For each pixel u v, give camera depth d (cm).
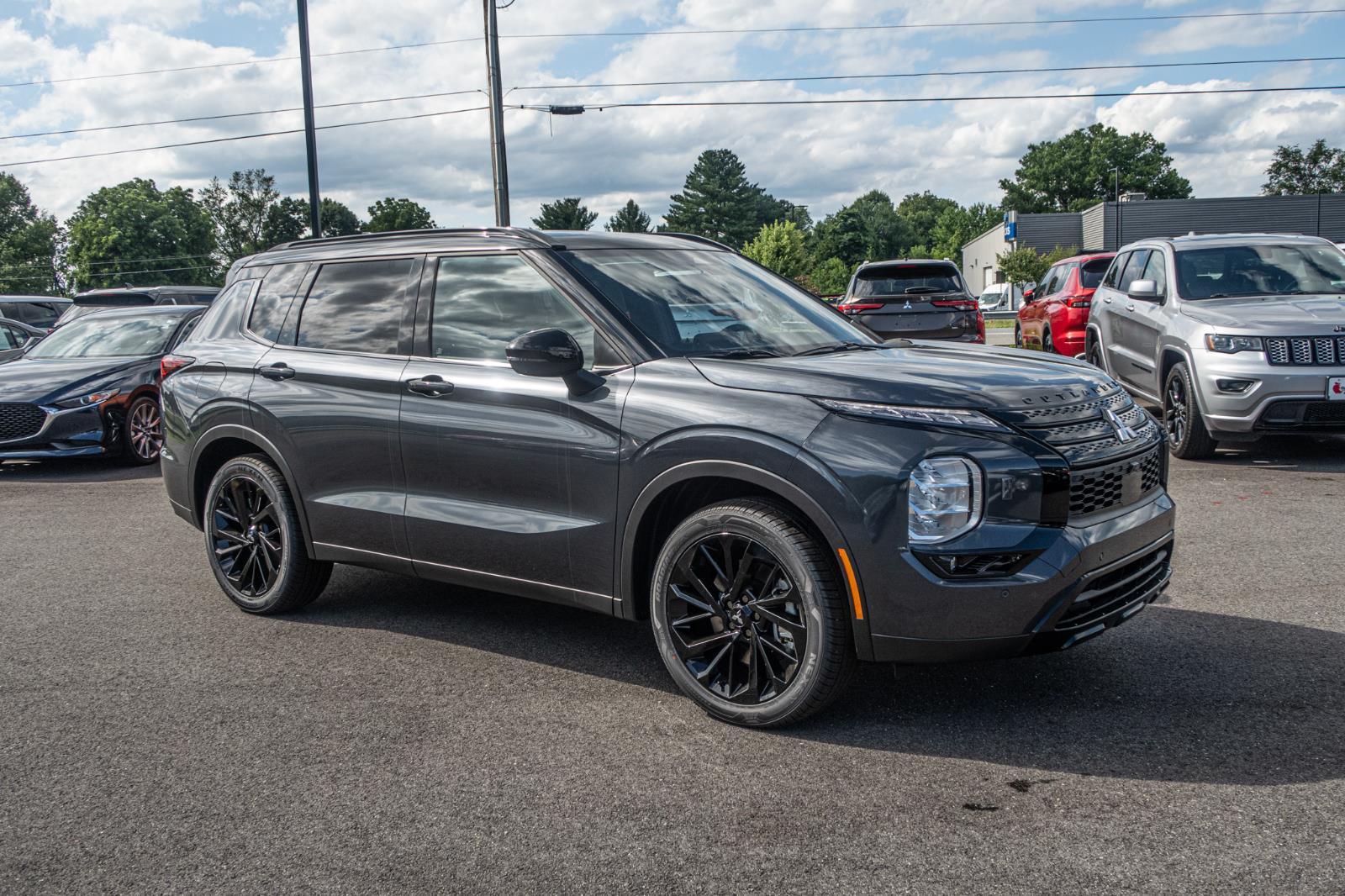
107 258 8969
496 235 430
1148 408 1103
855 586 322
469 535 411
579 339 392
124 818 298
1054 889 246
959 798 294
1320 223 5681
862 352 395
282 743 347
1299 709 347
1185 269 905
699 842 274
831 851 267
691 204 11788
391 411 433
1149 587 360
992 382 338
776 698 340
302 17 2127
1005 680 382
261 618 498
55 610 521
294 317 488
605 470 371
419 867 267
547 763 326
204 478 527
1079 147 10100
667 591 364
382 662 426
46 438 970
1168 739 327
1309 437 939
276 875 265
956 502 314
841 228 13538
